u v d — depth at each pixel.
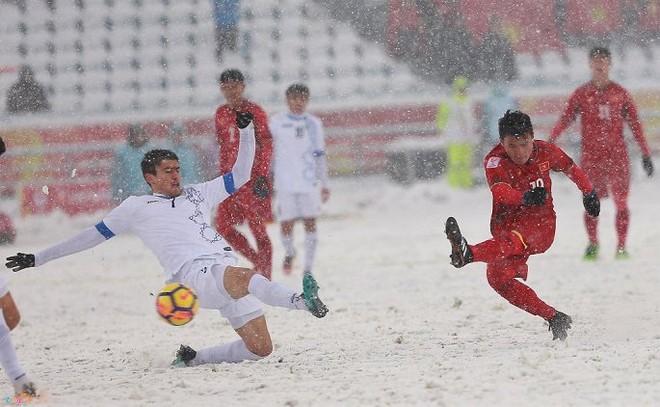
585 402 18.31
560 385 19.75
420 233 61.88
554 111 89.44
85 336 33.16
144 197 25.23
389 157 85.12
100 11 95.50
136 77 92.88
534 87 89.69
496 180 25.19
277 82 93.56
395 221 69.94
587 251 45.38
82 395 21.66
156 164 25.25
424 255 51.28
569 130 88.38
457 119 82.94
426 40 91.00
